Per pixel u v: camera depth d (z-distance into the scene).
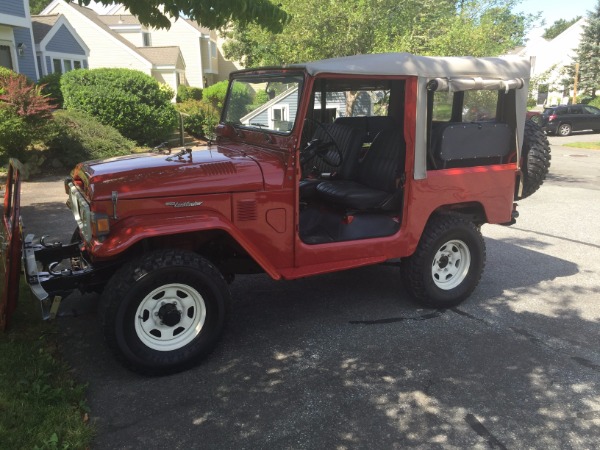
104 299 3.13
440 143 3.96
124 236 3.07
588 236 6.63
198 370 3.41
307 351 3.66
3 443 2.55
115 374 3.33
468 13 12.62
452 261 4.41
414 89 3.72
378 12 10.98
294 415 2.94
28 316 3.96
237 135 4.32
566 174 11.73
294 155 3.53
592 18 34.56
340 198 3.99
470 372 3.39
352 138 4.53
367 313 4.29
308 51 10.83
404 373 3.38
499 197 4.39
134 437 2.73
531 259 5.72
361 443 2.70
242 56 28.08
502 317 4.24
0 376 3.11
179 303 3.35
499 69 4.01
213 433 2.78
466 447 2.68
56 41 21.36
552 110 22.95
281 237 3.62
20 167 3.58
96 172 3.34
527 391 3.18
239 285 4.88
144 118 14.07
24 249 3.62
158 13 4.65
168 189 3.22
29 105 10.39
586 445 2.70
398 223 4.07
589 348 3.72
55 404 2.91
